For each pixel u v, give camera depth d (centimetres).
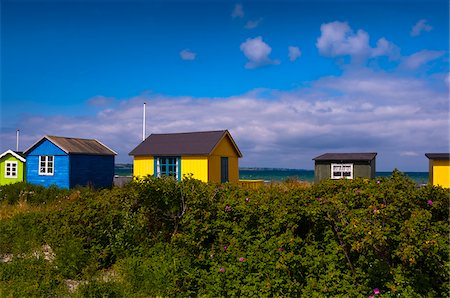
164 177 859
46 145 2697
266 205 705
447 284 572
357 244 555
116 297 615
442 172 2152
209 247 721
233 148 2536
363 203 682
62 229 829
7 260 829
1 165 2912
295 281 598
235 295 606
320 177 2325
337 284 581
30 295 619
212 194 781
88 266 735
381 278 583
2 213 1405
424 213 601
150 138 2569
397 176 739
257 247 655
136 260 727
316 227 691
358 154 2355
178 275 652
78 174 2677
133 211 873
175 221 809
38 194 1845
